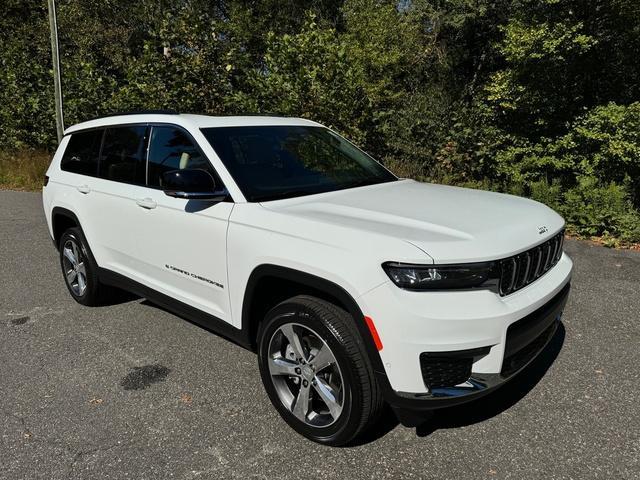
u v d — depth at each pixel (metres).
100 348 4.06
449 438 2.89
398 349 2.42
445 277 2.41
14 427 3.04
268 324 2.95
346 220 2.81
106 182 4.30
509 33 9.02
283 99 9.11
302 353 2.84
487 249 2.51
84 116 12.55
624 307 4.68
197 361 3.84
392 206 3.11
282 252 2.81
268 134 3.83
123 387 3.48
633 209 7.79
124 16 20.05
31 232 7.96
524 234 2.78
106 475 2.64
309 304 2.72
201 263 3.39
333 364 2.68
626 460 2.69
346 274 2.54
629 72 9.39
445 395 2.45
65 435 2.96
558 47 8.44
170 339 4.21
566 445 2.81
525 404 3.21
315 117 8.95
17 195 11.25
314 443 2.87
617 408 3.15
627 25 8.72
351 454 2.77
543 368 3.63
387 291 2.43
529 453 2.76
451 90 13.44
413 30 16.69
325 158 3.94
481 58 16.34
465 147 9.55
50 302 5.05
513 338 2.58
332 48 8.99
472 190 3.83
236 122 3.82
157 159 3.83
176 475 2.63
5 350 4.04
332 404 2.75
